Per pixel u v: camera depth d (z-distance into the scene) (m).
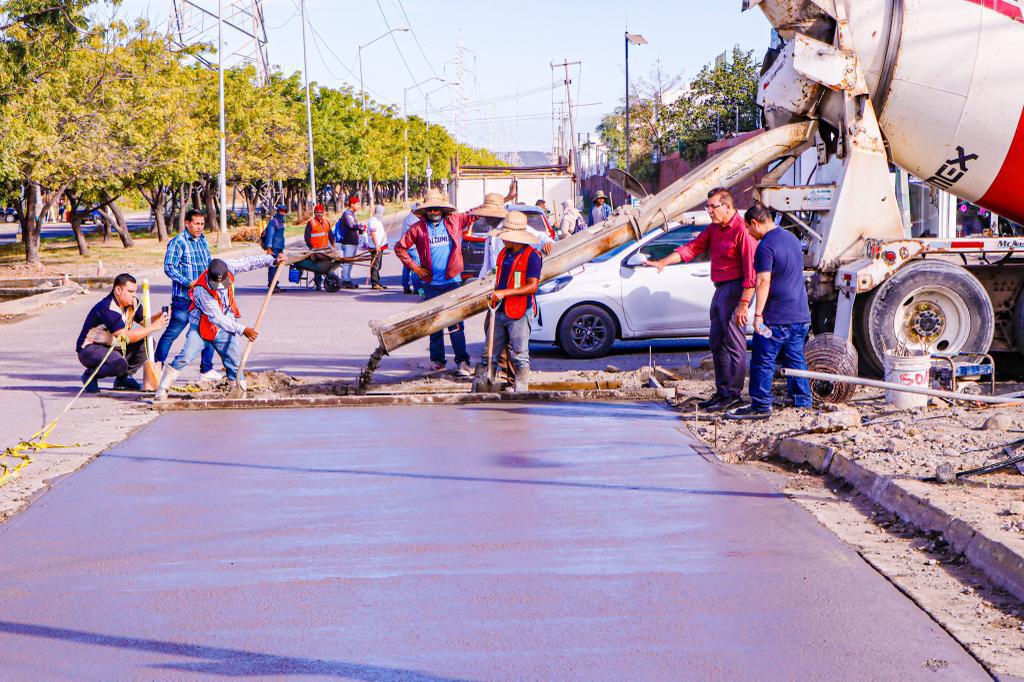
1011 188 12.12
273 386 12.38
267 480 7.89
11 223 92.56
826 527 6.49
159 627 4.91
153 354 12.52
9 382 13.10
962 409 9.44
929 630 4.77
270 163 65.69
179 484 7.80
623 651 4.55
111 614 5.10
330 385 12.26
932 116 11.80
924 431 8.42
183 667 4.45
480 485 7.64
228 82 62.09
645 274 14.79
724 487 7.55
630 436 9.42
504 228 11.49
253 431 9.89
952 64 11.55
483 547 6.12
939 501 6.35
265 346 16.31
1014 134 11.73
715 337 10.41
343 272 28.17
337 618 4.99
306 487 7.66
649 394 11.32
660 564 5.77
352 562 5.86
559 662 4.44
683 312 14.80
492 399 11.37
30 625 4.97
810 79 11.83
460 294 12.10
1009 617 4.89
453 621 4.93
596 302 14.77
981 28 11.50
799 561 5.81
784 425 9.23
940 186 12.51
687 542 6.18
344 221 28.03
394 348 11.88
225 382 12.33
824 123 12.26
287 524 6.67
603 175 67.94
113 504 7.23
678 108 58.91
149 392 12.33
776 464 8.38
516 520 6.70
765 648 4.57
